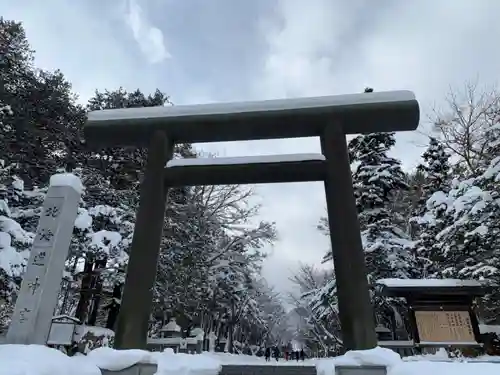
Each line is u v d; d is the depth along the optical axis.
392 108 9.02
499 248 14.53
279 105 9.50
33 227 17.36
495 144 17.25
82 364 6.13
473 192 14.17
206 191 24.92
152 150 9.54
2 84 18.23
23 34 21.09
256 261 29.83
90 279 18.58
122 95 22.75
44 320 7.87
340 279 7.86
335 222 8.35
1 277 13.30
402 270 17.83
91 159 21.02
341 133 9.12
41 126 20.42
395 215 23.97
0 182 16.50
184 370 6.76
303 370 11.77
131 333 7.75
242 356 28.83
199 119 9.62
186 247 21.62
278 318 49.72
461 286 12.91
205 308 27.50
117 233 17.25
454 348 12.86
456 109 21.86
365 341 7.16
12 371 4.72
